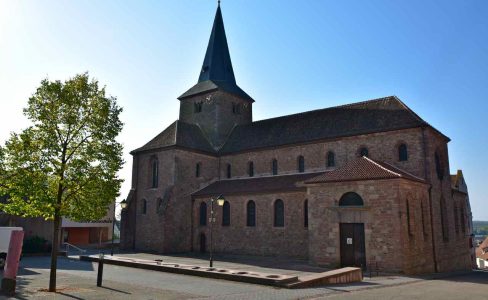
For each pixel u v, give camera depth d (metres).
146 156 42.00
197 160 41.09
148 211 40.34
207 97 46.06
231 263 28.17
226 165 42.16
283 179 35.59
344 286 17.56
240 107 48.25
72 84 16.03
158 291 15.37
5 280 14.23
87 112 16.25
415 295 14.96
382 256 24.50
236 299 13.62
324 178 27.92
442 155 32.59
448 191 32.88
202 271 20.03
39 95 15.55
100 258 16.95
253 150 39.62
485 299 14.09
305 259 30.91
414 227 25.62
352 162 29.00
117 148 16.83
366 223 25.38
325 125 36.38
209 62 49.12
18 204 15.34
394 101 33.97
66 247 43.12
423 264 26.16
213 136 44.53
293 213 32.25
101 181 16.25
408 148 29.86
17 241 14.53
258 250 33.84
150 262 24.36
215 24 50.78
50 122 15.58
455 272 29.03
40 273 21.41
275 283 16.81
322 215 27.33
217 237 36.94
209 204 38.28
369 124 32.91
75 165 15.61
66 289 15.62
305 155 35.91
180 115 48.69
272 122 42.12
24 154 14.92
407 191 25.50
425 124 29.08
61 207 15.48
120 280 18.64
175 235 37.88
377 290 16.41
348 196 26.59
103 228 59.81
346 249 26.02
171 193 38.16
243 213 35.44
